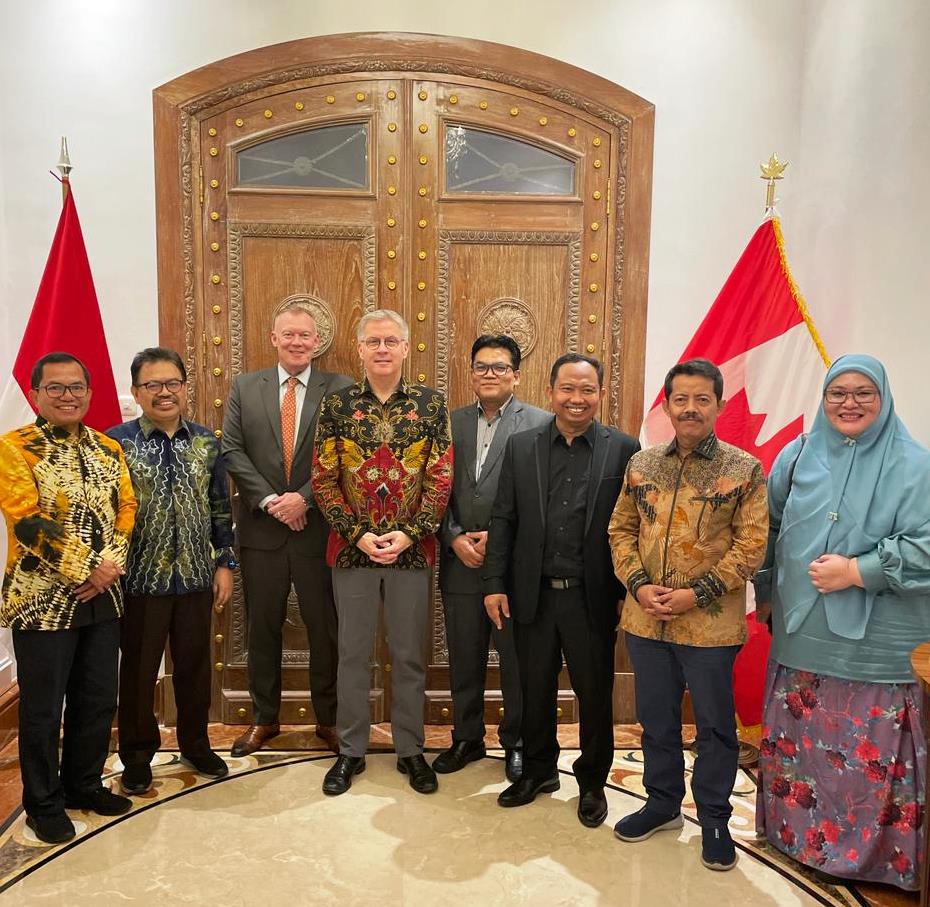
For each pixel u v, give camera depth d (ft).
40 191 9.68
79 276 8.98
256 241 9.93
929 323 8.00
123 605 7.75
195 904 6.48
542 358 10.23
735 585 6.82
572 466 7.68
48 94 9.59
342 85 9.86
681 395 6.88
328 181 10.03
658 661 7.31
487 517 8.61
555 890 6.72
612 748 7.96
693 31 9.93
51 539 6.96
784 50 10.00
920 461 6.69
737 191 10.08
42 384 7.13
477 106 9.93
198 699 8.48
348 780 8.45
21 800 8.11
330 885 6.75
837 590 6.72
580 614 7.68
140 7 9.59
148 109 9.65
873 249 8.73
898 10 8.43
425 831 7.61
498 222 10.04
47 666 7.11
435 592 10.25
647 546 7.12
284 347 9.05
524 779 8.21
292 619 10.32
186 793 8.30
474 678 8.83
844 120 9.20
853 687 6.77
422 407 8.32
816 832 6.98
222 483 8.59
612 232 10.12
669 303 10.17
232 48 9.69
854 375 6.69
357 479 8.25
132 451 7.96
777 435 9.18
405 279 10.05
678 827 7.69
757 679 9.14
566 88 9.91
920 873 6.34
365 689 8.51
